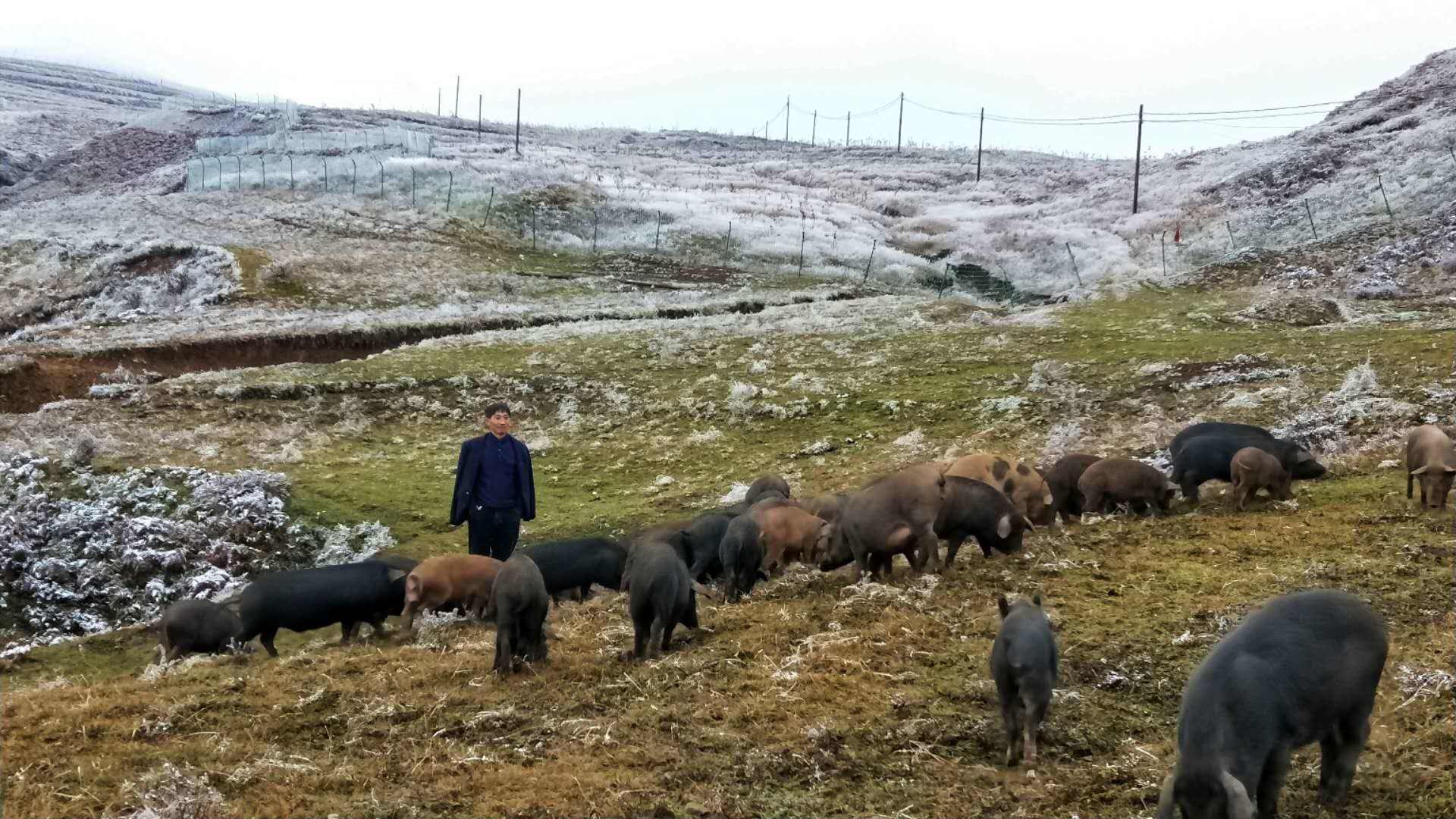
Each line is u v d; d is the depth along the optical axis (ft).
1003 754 25.16
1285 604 20.61
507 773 25.04
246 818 23.35
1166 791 18.65
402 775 25.36
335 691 30.86
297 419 92.99
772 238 210.18
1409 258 128.88
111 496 70.85
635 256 196.13
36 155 316.60
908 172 314.35
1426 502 43.93
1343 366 80.89
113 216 196.85
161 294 152.56
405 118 387.14
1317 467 49.90
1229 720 18.54
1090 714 26.76
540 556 43.04
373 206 211.61
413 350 117.60
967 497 39.52
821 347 113.91
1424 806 21.44
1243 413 72.18
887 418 86.89
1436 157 171.01
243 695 30.81
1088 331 110.01
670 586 32.89
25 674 46.52
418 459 83.61
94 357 109.29
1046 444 72.90
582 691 30.19
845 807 23.11
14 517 65.41
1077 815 22.08
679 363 110.42
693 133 448.24
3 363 103.09
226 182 233.35
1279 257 140.26
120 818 23.49
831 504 45.83
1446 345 81.87
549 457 84.99
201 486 72.54
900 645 31.76
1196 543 41.14
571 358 113.09
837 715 27.27
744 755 25.39
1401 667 27.68
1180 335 104.06
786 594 39.58
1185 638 30.42
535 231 207.21
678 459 81.92
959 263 202.80
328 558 64.85
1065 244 200.54
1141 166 291.38
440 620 41.09
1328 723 19.80
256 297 148.36
